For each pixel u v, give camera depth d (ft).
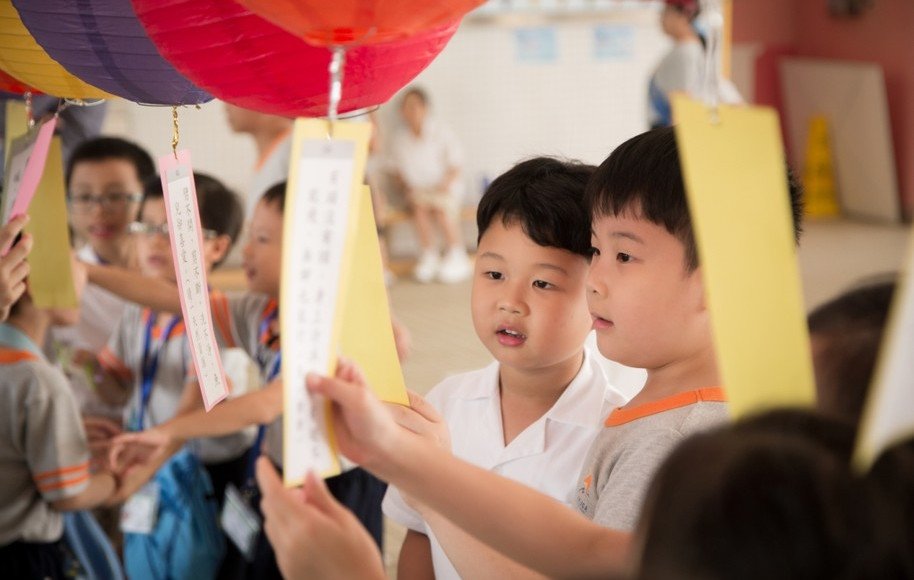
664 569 1.71
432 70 23.44
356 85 3.22
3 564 6.60
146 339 7.75
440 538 3.58
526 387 4.69
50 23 3.47
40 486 6.61
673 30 18.81
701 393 3.52
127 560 7.28
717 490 1.70
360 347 3.15
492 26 23.63
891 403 1.92
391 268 22.93
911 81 26.25
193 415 6.90
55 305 5.49
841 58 27.91
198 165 21.07
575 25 24.14
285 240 2.36
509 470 4.66
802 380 2.35
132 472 7.09
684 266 3.51
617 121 24.82
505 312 4.46
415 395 3.72
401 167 22.40
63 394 6.69
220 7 3.00
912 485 1.77
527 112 24.22
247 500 7.13
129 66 3.51
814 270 20.56
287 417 2.48
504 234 4.45
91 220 8.29
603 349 3.71
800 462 1.72
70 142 9.66
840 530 1.65
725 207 2.28
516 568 3.43
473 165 24.08
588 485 3.76
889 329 2.12
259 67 3.12
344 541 2.48
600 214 3.68
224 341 7.36
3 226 4.73
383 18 2.67
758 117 2.27
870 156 26.68
